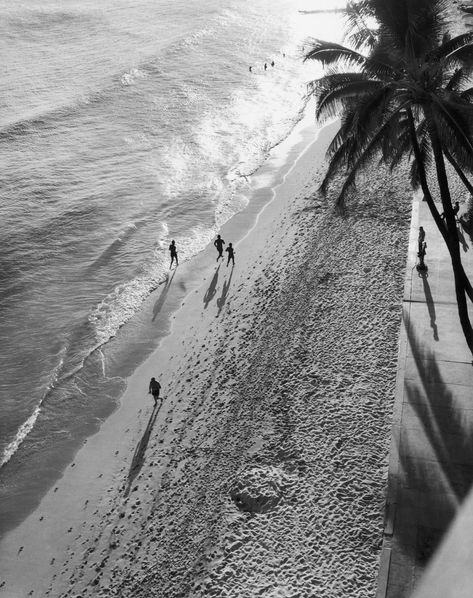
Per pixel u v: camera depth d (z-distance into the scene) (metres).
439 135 20.98
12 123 59.38
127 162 52.78
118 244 40.78
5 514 23.20
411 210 37.38
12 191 47.72
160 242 40.62
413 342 25.31
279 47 83.62
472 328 25.52
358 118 20.41
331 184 43.38
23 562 21.28
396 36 21.48
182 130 58.75
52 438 26.55
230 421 25.05
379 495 20.44
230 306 33.00
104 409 27.77
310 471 21.80
